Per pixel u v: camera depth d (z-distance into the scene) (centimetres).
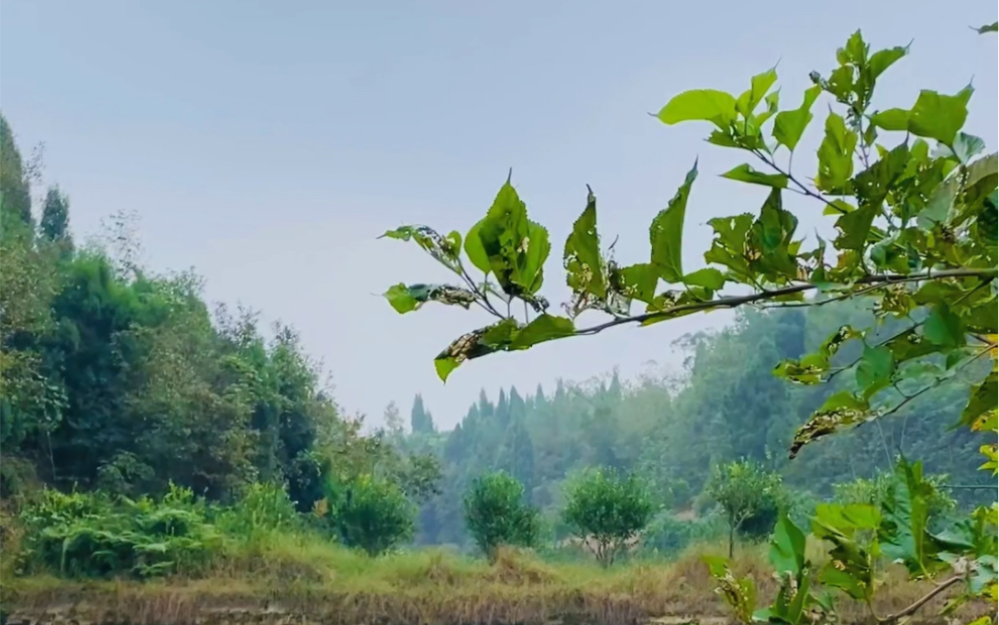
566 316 40
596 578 417
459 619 430
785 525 52
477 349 40
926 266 46
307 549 491
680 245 42
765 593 251
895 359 51
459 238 43
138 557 483
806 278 47
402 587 452
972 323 48
